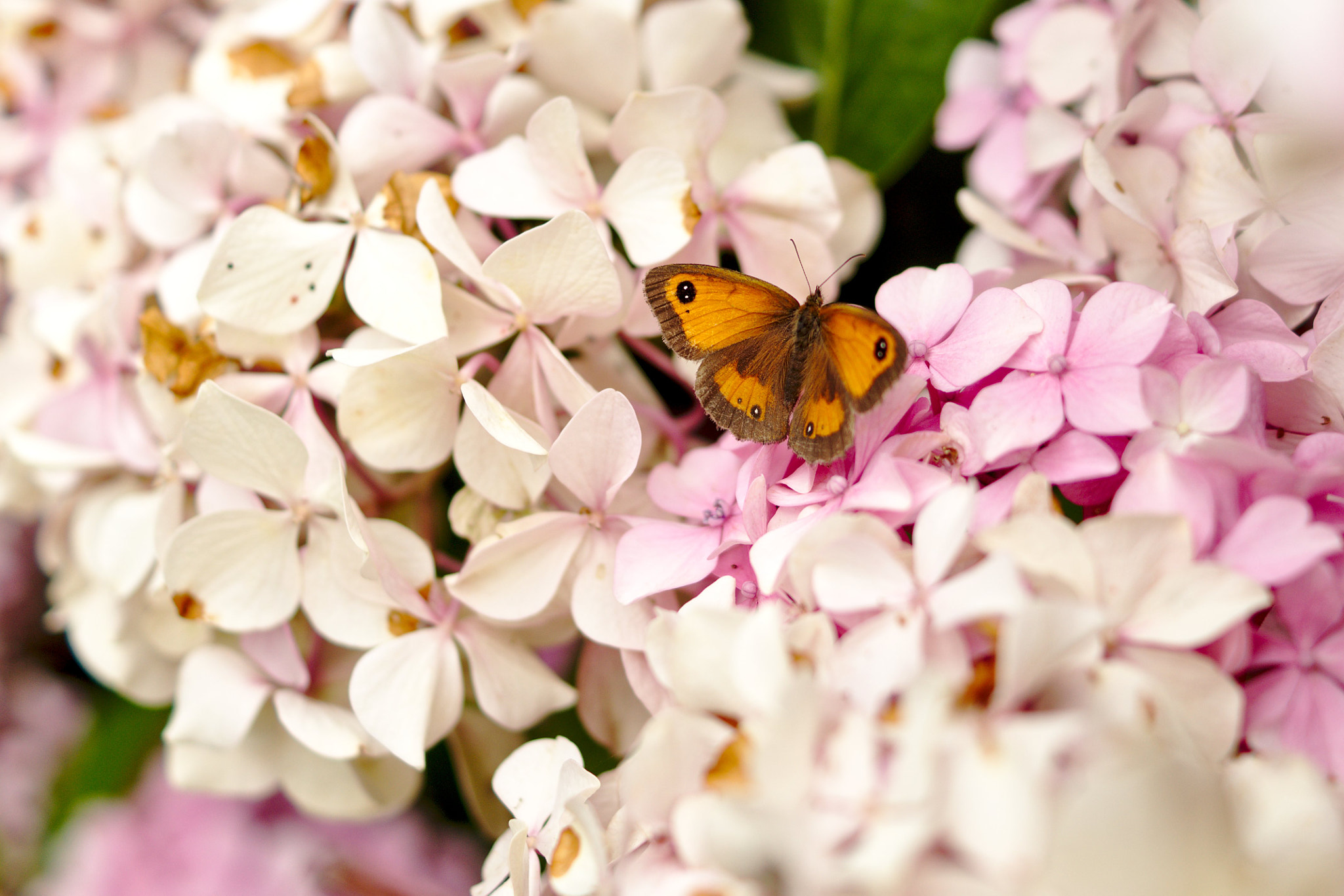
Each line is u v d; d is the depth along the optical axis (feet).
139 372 1.40
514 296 1.31
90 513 1.46
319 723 1.34
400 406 1.32
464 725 1.41
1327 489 1.23
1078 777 1.13
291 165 1.42
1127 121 1.36
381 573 1.30
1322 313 1.29
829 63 1.50
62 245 1.49
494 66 1.37
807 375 1.28
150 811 1.66
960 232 1.54
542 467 1.32
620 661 1.36
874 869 1.12
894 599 1.19
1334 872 1.15
